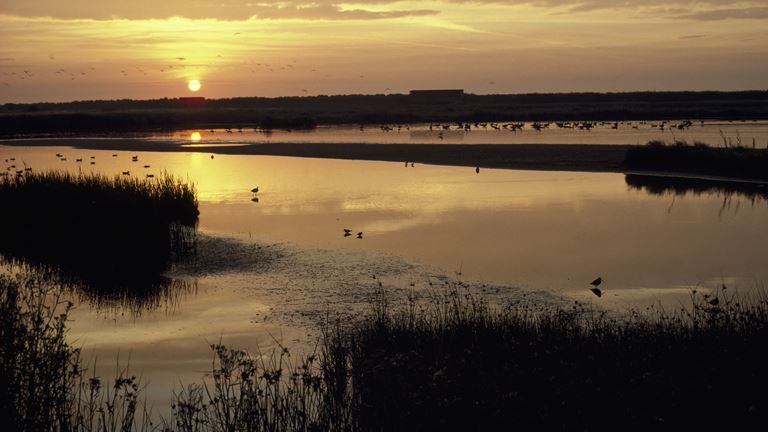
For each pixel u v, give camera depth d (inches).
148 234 821.9
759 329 431.2
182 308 611.8
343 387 364.2
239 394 404.5
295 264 740.0
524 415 338.6
